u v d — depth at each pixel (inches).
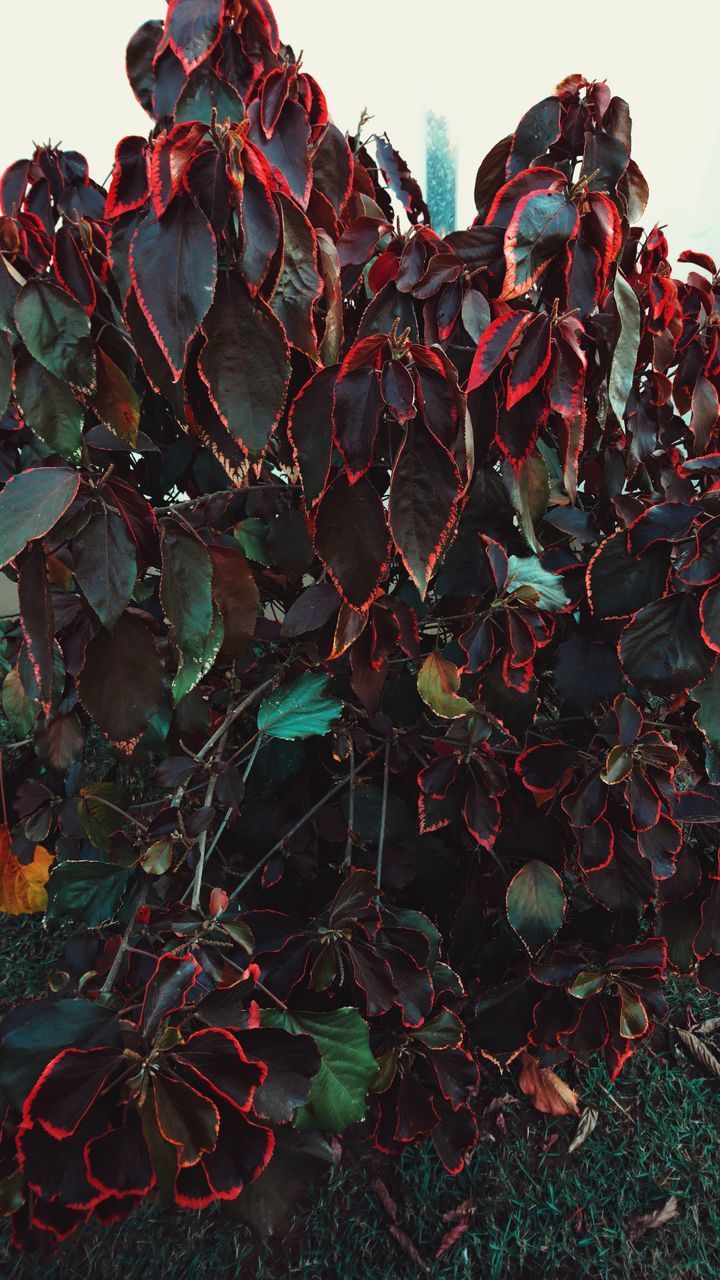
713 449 57.4
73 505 31.9
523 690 46.8
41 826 58.6
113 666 36.7
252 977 34.8
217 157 28.2
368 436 33.6
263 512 52.1
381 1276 56.5
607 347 43.3
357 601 36.4
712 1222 60.7
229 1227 59.4
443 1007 48.6
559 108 42.6
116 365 37.4
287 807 61.1
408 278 39.1
